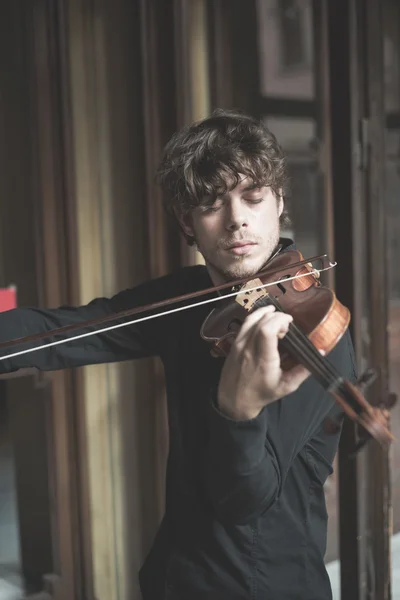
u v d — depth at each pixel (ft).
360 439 3.18
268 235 3.86
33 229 7.12
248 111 8.61
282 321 3.06
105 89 7.21
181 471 4.01
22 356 4.40
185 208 3.96
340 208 6.37
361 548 6.36
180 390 4.17
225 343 3.61
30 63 6.92
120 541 7.67
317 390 3.51
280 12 8.97
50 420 7.38
